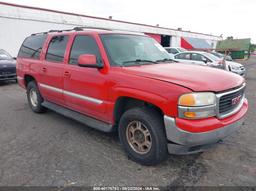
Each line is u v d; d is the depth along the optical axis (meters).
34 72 5.40
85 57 3.54
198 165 3.31
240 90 3.32
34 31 17.69
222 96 2.91
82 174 3.09
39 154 3.64
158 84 2.93
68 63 4.36
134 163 3.36
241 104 3.45
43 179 2.98
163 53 4.49
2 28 15.73
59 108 4.92
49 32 5.33
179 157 3.53
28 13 17.33
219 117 2.90
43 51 5.18
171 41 34.78
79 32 4.30
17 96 7.86
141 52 4.09
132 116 3.25
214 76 3.18
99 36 3.91
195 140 2.74
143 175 3.07
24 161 3.43
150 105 3.20
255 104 6.84
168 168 3.23
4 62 10.07
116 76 3.40
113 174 3.09
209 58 11.42
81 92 4.05
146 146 3.23
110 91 3.48
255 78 12.99
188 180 2.96
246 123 5.08
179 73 3.19
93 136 4.34
